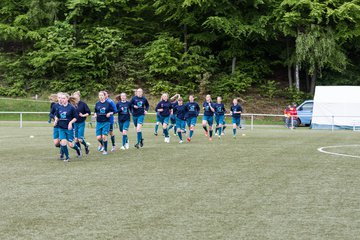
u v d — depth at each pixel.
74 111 13.89
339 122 35.88
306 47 42.88
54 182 10.04
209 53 51.50
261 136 25.25
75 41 50.88
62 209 7.50
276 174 11.09
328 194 8.63
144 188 9.30
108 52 49.19
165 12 51.62
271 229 6.27
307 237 5.90
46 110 44.62
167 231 6.19
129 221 6.72
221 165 12.76
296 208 7.50
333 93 36.25
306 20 44.06
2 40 53.84
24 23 51.19
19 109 44.25
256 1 46.16
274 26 46.00
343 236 5.95
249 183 9.84
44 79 49.19
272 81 47.84
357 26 44.50
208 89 48.22
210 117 22.53
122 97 17.52
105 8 51.06
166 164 13.01
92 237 5.94
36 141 20.95
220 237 5.91
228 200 8.13
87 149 15.85
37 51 50.38
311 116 37.09
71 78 48.50
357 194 8.62
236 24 46.75
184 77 48.97
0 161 13.84
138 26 53.31
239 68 49.78
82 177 10.71
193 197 8.41
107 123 16.00
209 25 47.69
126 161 13.77
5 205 7.79
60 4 52.91
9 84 49.50
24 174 11.20
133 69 49.62
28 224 6.59
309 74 45.44
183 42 51.66
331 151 16.59
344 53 46.69
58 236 5.99
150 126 35.75
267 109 46.03
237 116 24.08
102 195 8.61
